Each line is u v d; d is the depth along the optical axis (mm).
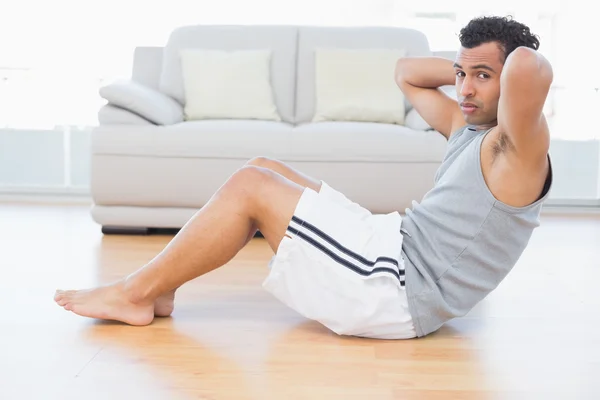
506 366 1927
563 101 4734
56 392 1698
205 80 4230
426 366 1911
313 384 1769
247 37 4430
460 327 2262
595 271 3113
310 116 4355
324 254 2010
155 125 3758
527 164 1917
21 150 4801
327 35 4434
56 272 2895
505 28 1962
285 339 2098
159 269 2127
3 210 4410
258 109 4223
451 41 4793
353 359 1948
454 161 2107
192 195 3717
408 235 2100
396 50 4305
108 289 2193
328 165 3705
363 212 2182
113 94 3723
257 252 3371
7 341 2039
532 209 2002
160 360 1910
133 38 4805
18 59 4770
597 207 4773
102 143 3693
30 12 4762
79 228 3898
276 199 2037
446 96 2367
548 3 4699
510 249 2047
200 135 3693
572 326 2293
